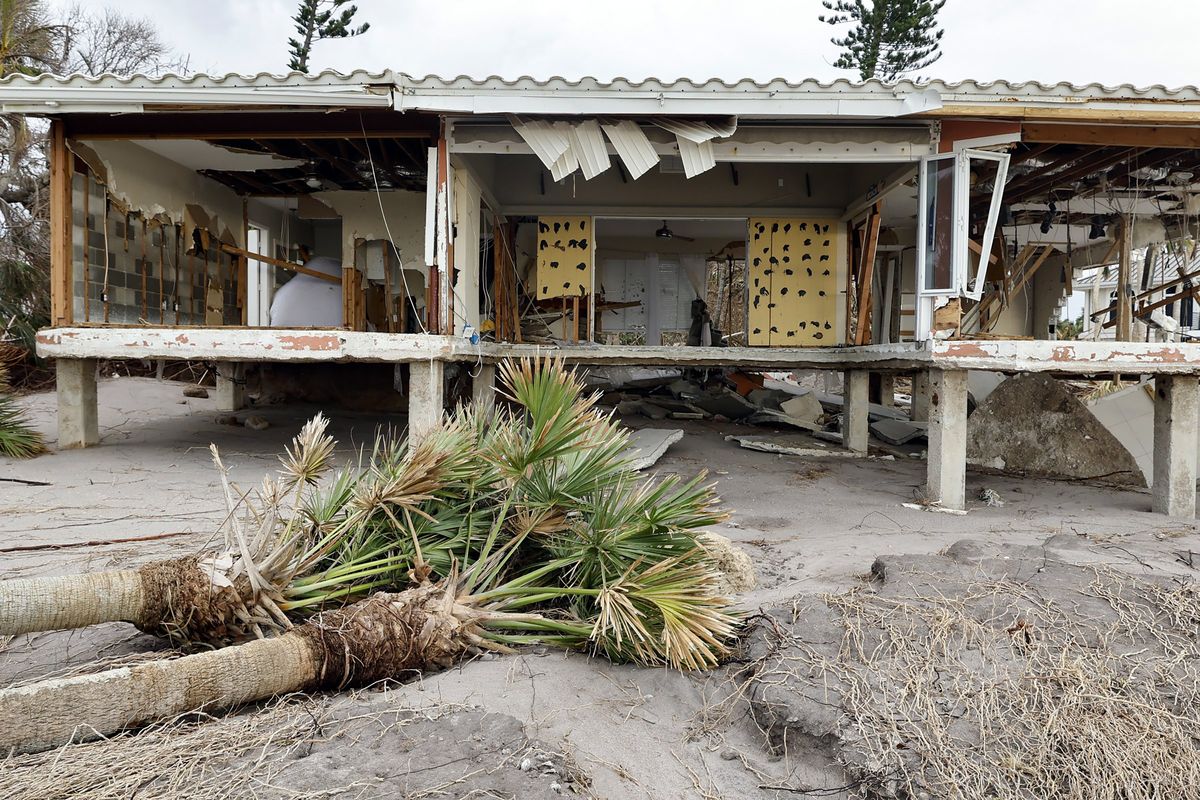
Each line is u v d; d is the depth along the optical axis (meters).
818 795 3.12
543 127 8.59
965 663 3.75
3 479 7.85
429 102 8.26
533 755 3.01
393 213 11.59
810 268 12.09
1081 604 4.30
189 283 12.05
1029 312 15.27
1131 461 10.30
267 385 13.52
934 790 3.00
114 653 3.92
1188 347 8.08
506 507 4.48
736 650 4.12
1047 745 3.19
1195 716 3.33
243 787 2.67
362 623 3.67
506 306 12.33
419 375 8.80
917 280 8.82
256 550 3.98
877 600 4.39
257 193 12.69
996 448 11.23
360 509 4.46
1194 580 4.67
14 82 8.13
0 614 3.36
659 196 12.02
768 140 8.88
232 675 3.29
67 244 9.27
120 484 7.90
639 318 18.19
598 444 4.50
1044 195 10.98
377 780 2.74
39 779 2.68
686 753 3.36
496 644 4.00
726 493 8.94
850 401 12.08
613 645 3.96
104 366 14.06
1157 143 8.34
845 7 28.58
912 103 8.16
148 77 8.10
